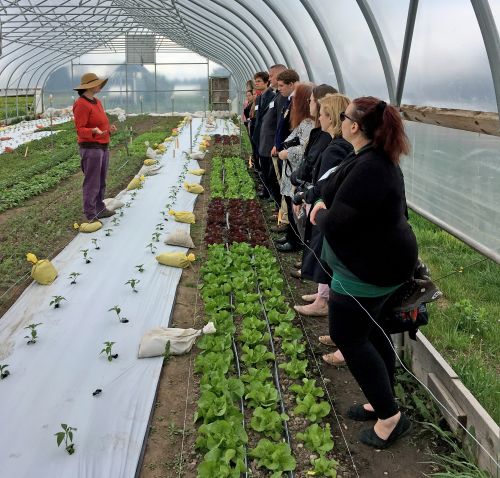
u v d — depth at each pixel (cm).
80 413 377
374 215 295
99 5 1933
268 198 969
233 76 2941
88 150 782
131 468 329
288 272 638
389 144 292
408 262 307
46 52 2523
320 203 345
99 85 786
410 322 341
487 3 373
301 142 570
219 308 520
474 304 527
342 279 316
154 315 523
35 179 1167
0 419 370
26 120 2652
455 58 452
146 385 409
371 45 624
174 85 3045
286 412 384
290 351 444
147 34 2698
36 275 586
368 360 327
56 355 449
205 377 401
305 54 954
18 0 1534
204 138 1738
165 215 866
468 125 425
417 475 329
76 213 874
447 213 507
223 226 795
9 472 325
